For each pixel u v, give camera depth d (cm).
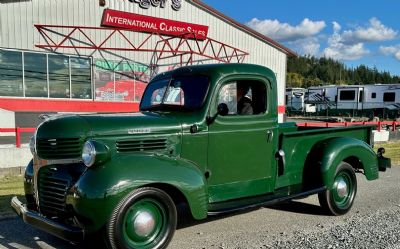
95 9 1875
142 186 406
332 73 13338
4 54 1661
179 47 2169
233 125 508
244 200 516
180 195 446
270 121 545
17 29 1684
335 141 606
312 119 3559
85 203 386
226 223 559
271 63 2512
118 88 1986
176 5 2114
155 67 2100
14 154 952
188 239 492
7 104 1677
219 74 496
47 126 446
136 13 1992
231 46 2355
